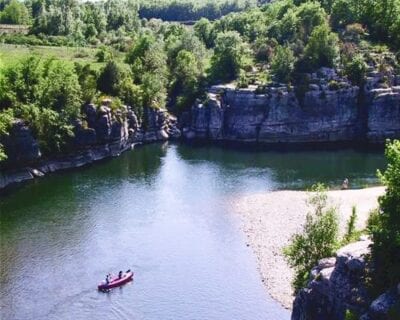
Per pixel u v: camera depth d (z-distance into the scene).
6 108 126.69
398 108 160.00
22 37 194.00
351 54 167.88
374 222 61.47
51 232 95.56
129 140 152.75
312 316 55.38
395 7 181.88
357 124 164.25
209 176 129.38
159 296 76.19
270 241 92.94
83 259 85.81
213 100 162.75
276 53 172.50
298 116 161.62
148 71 172.88
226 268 84.25
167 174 130.38
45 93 131.88
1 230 95.94
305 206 107.50
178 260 86.56
